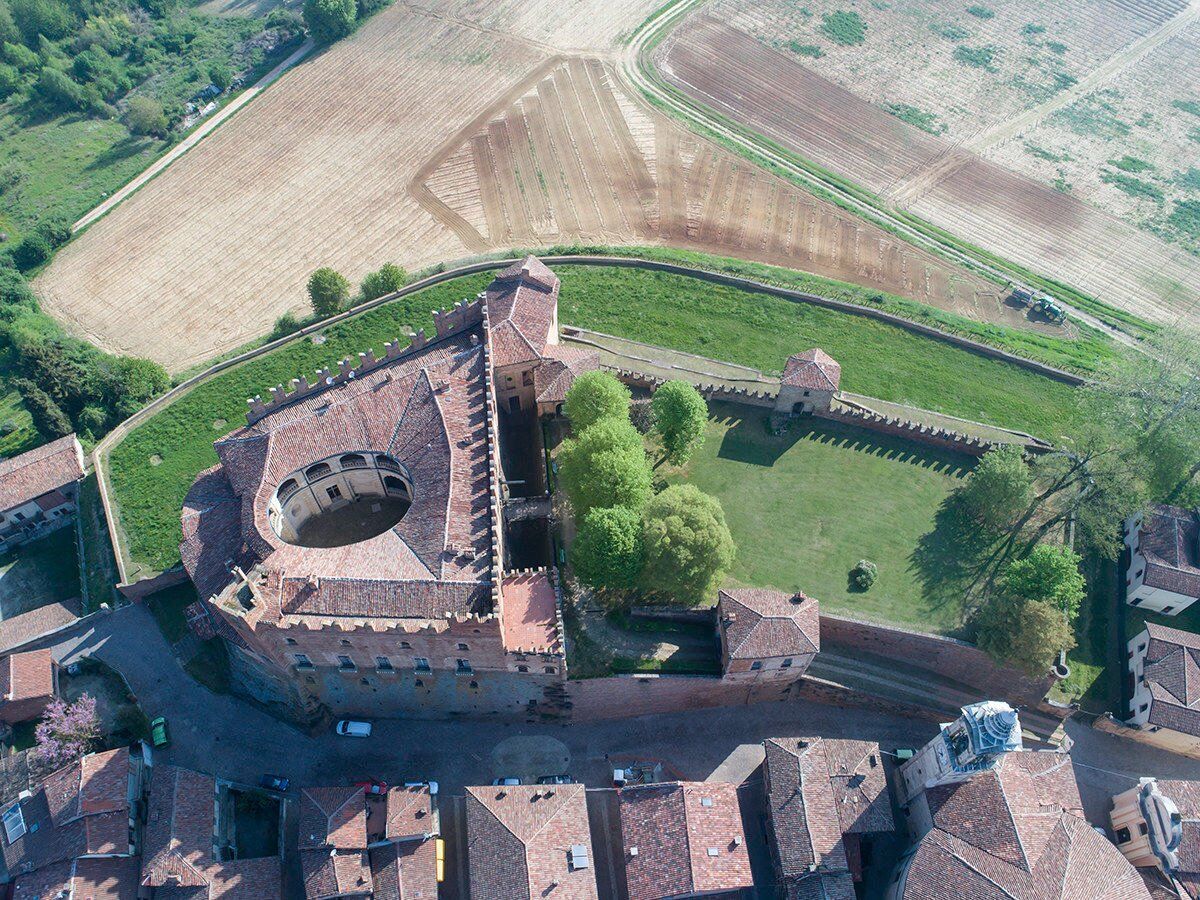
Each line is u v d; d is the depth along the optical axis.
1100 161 168.12
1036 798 77.44
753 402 109.94
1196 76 187.50
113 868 76.69
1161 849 78.12
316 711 88.81
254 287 143.12
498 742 89.56
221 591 83.06
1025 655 84.00
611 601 91.12
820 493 101.88
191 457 112.69
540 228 150.62
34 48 197.50
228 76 181.38
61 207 158.75
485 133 170.12
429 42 193.50
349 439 92.75
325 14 189.38
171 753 87.62
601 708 89.44
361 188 159.50
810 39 195.12
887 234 151.25
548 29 196.88
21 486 106.25
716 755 88.81
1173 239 153.50
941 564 96.31
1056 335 134.88
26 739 88.50
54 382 115.56
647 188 158.00
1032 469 101.69
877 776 82.62
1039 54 192.50
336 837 76.94
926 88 183.38
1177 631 92.38
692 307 130.38
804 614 83.56
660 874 75.44
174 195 160.12
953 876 73.62
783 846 77.81
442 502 84.94
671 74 185.38
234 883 76.31
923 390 118.50
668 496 87.06
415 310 130.88
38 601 102.94
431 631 76.56
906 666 93.50
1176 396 100.50
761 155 167.00
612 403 96.62
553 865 74.88
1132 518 103.56
